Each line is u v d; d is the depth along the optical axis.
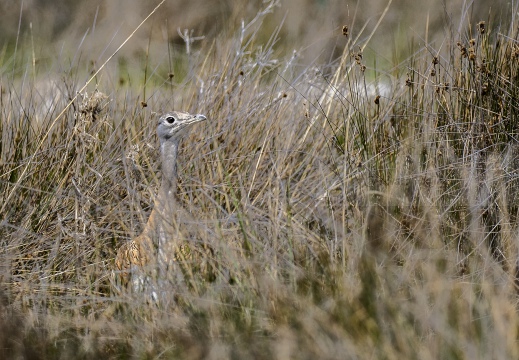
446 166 16.22
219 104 19.31
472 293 13.26
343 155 17.20
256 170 17.19
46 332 14.02
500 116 16.73
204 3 31.81
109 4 32.72
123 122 19.22
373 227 15.02
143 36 31.39
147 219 16.92
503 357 11.70
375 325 12.52
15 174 17.70
